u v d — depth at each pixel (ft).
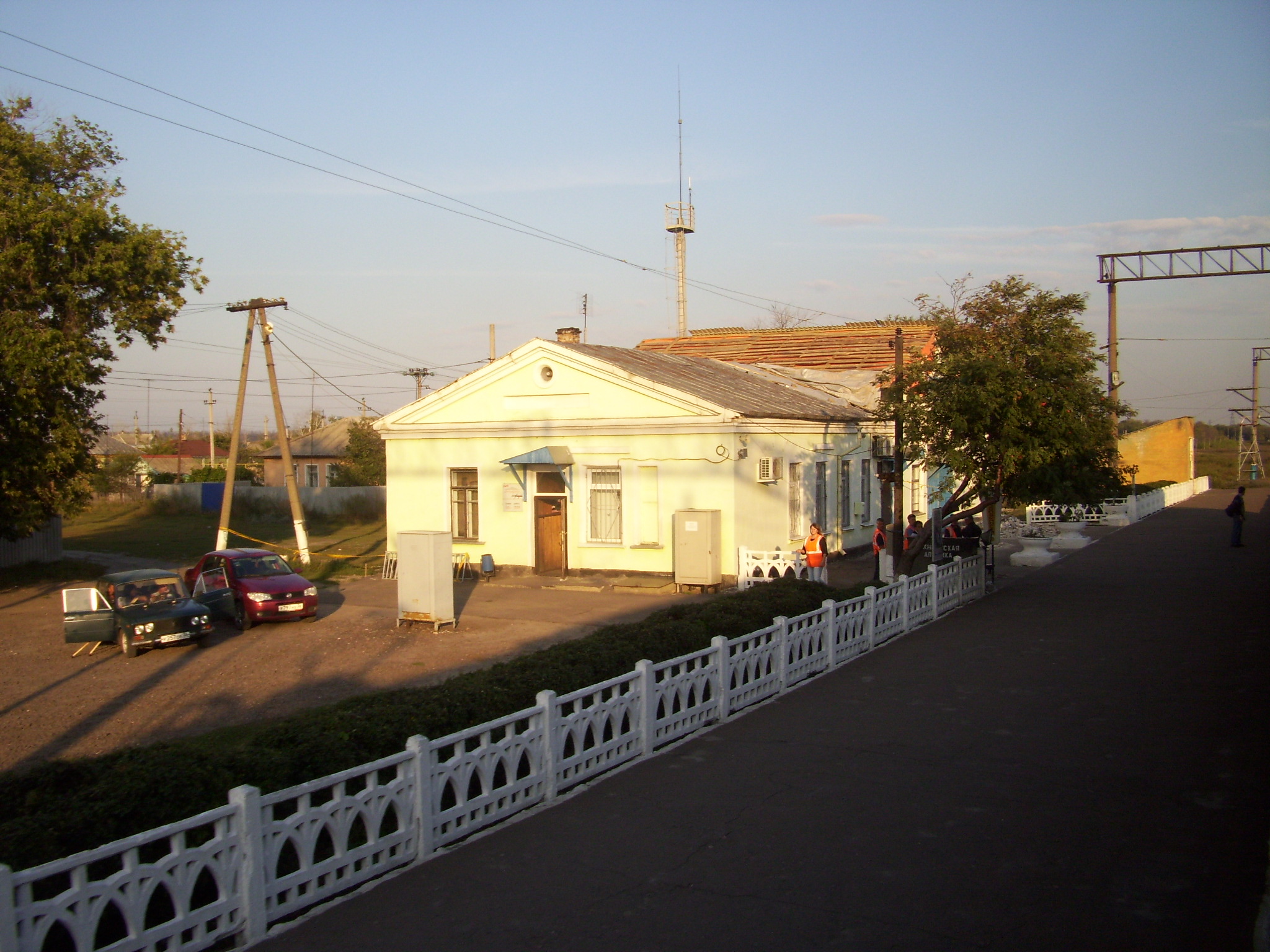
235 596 58.13
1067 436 56.75
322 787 18.19
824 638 39.55
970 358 57.57
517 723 25.93
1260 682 35.70
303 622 59.52
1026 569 78.07
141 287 75.36
